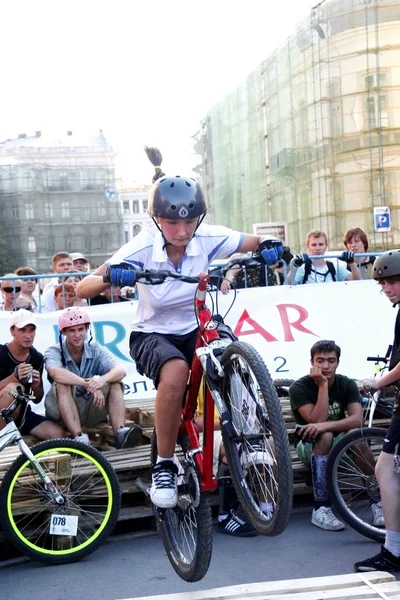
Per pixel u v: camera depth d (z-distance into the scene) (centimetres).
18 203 7962
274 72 3312
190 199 336
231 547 542
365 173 2892
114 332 736
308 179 3097
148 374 353
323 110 2959
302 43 3050
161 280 327
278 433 285
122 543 564
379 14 2814
